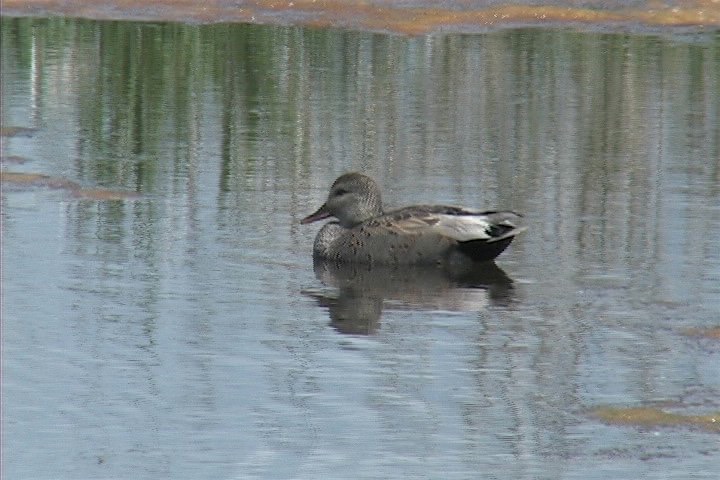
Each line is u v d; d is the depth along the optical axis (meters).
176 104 22.92
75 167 19.70
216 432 11.74
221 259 16.31
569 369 13.12
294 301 15.07
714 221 17.58
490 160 20.11
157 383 12.73
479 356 13.46
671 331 14.12
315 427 11.82
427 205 17.03
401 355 13.48
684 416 12.09
